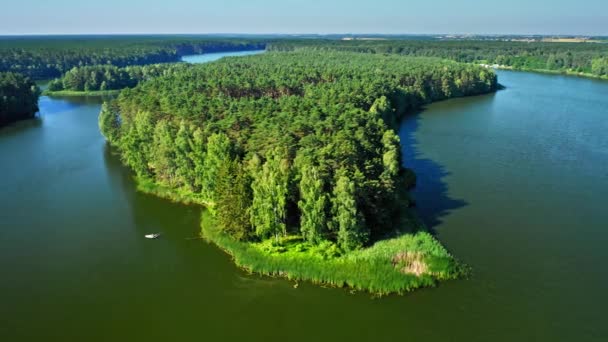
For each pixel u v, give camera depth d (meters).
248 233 71.25
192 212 85.56
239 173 72.00
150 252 72.69
